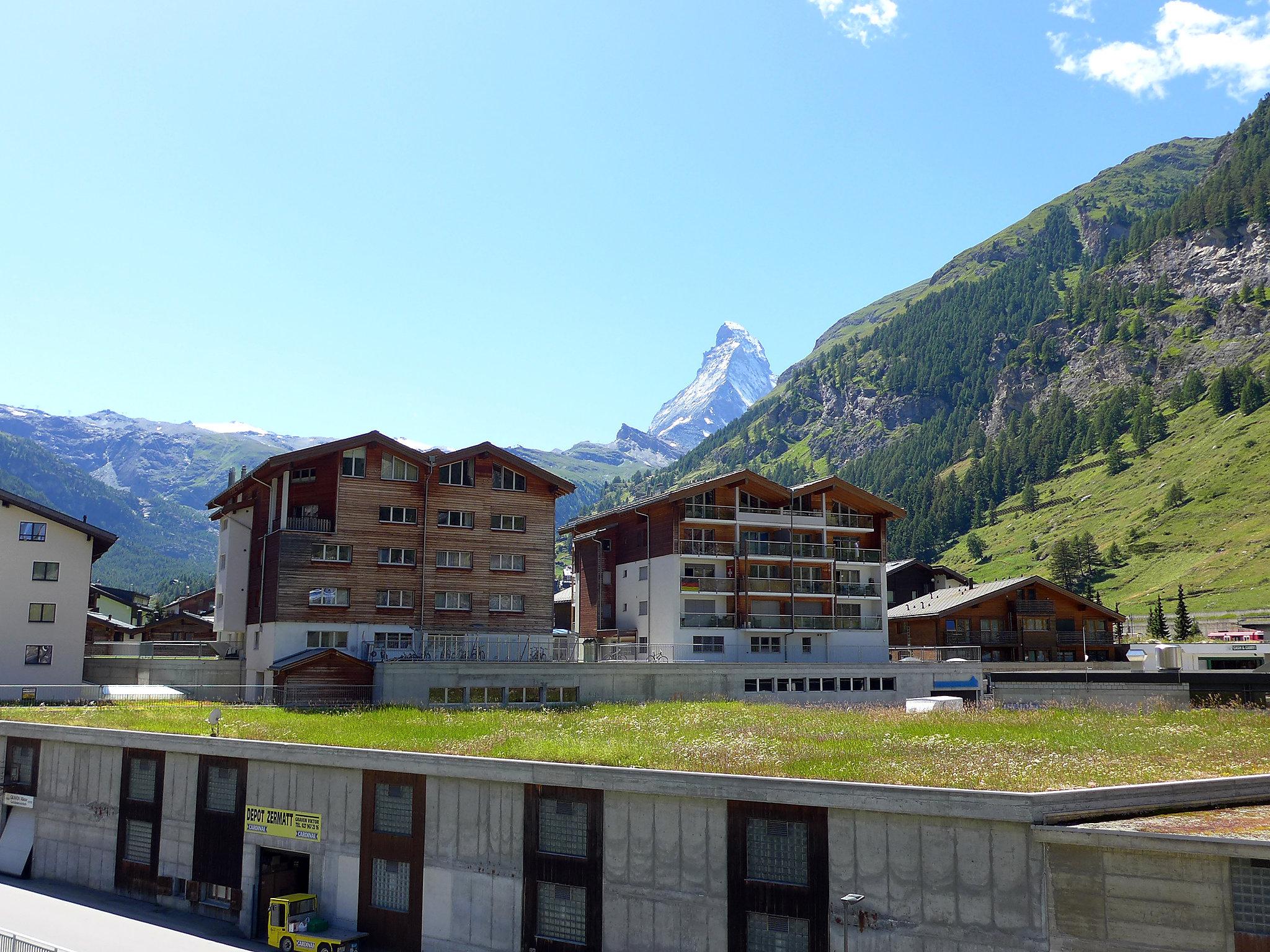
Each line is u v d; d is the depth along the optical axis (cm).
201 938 3516
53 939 3434
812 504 8444
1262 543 19138
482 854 3212
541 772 3106
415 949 3294
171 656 7669
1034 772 2952
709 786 2808
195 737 3981
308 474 6731
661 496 7969
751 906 2731
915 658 8269
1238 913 2145
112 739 4266
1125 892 2250
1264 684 5819
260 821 3747
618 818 2978
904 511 8612
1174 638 13250
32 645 6656
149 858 4084
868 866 2572
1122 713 4925
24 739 4691
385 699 5884
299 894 3531
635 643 7681
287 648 6300
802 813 2688
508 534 7150
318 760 3584
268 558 6612
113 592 11275
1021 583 9638
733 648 7881
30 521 6750
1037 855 2352
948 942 2438
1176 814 2538
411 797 3397
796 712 5341
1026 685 6431
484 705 5941
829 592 8200
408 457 6831
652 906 2888
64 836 4422
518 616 7088
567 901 3055
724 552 7994
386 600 6669
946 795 2453
